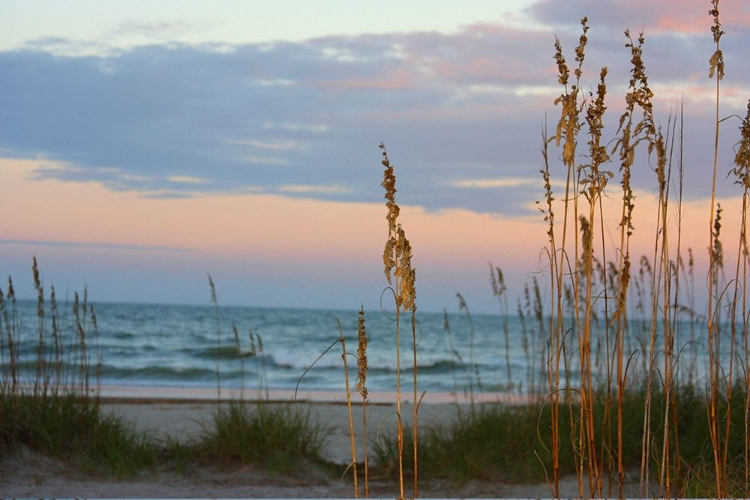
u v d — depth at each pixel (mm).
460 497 6750
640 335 8414
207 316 57312
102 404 11141
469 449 7836
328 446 8773
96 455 7523
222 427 8070
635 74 3627
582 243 4062
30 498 6062
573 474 7230
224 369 24828
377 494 6992
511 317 52688
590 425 3734
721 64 3744
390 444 8031
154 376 22219
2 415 7363
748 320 4043
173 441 8336
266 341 37594
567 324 8750
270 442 7949
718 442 4301
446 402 13891
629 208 3740
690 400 7570
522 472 7340
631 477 6840
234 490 6957
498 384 20156
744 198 3918
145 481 7098
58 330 8102
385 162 3127
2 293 7703
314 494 6910
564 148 3570
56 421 7645
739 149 3869
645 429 3932
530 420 8094
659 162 3707
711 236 3895
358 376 3373
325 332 44031
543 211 3703
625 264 3768
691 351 7977
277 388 20062
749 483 4824
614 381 7801
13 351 7703
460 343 38969
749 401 4137
